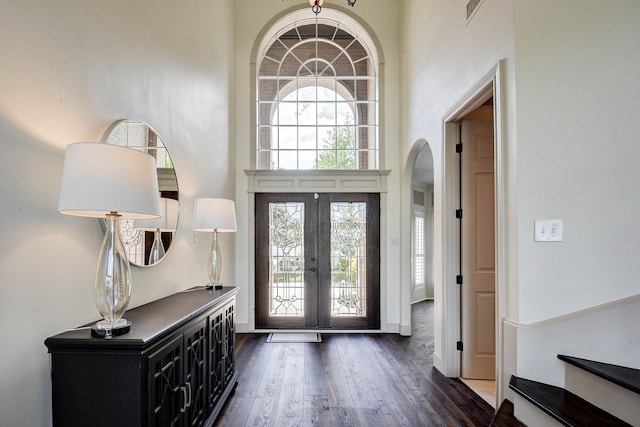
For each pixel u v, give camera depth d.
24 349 1.33
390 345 4.14
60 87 1.52
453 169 3.21
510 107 2.17
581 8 2.08
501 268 2.24
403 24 4.68
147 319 1.74
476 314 3.15
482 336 3.14
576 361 1.91
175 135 2.74
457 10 2.94
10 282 1.28
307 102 5.23
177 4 2.78
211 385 2.32
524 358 2.05
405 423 2.39
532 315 2.08
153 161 1.57
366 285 4.78
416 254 7.21
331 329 4.75
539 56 2.11
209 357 2.28
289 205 4.82
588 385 1.83
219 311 2.52
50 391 1.45
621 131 2.02
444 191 3.20
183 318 1.78
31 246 1.37
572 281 2.04
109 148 1.38
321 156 5.18
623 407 1.64
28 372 1.35
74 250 1.61
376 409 2.58
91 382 1.39
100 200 1.34
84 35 1.67
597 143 2.04
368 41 5.06
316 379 3.12
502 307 2.22
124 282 1.53
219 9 3.96
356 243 4.81
